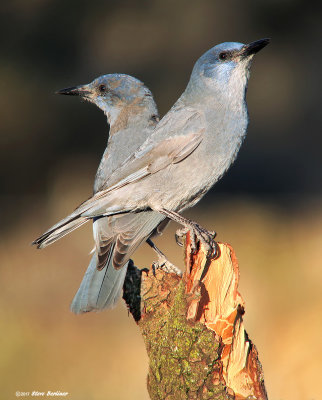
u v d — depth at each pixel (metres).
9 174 24.28
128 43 26.36
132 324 13.03
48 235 7.10
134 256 17.25
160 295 6.38
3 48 24.97
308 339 11.66
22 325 12.52
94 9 25.73
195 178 7.59
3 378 11.14
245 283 14.71
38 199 22.67
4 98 24.38
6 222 20.45
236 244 17.77
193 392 5.74
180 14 26.59
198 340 5.74
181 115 7.64
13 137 24.44
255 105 27.42
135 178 7.48
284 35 27.17
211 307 5.94
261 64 27.33
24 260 15.84
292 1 26.67
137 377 11.14
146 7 26.27
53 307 13.42
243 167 26.89
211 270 6.00
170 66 26.70
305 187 26.80
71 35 25.66
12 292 14.08
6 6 25.02
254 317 12.77
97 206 7.36
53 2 25.39
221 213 21.66
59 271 15.12
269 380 10.79
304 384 10.56
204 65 7.76
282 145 27.44
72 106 24.92
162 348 5.93
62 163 24.73
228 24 26.84
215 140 7.55
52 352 12.01
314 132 27.44
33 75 25.00
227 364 5.84
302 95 27.48
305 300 13.22
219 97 7.66
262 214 21.02
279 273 15.07
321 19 27.06
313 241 17.47
